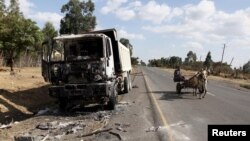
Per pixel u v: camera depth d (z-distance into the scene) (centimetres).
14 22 3384
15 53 3619
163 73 5847
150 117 1268
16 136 970
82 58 1464
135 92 2259
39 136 991
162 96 1997
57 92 1433
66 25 7531
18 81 2616
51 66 1457
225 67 7281
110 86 1430
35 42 3719
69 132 1038
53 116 1370
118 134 976
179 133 1001
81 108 1571
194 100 1833
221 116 1316
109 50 1530
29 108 1741
